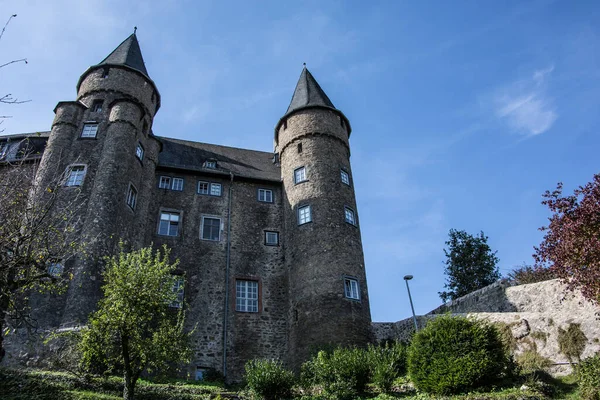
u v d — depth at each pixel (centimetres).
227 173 2588
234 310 2231
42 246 1449
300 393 1545
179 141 2895
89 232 1916
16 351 1625
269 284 2353
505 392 1287
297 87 2997
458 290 3353
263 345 2186
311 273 2239
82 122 2283
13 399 1213
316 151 2583
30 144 2433
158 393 1452
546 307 1795
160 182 2481
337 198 2450
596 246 1224
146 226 2298
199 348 2089
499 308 1994
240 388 1872
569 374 1417
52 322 1711
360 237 2455
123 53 2598
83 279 1791
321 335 2070
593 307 1498
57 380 1387
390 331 2197
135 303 1362
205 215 2458
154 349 1368
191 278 2256
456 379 1319
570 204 1350
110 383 1430
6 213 1309
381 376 1477
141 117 2366
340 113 2775
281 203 2628
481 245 3469
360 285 2245
